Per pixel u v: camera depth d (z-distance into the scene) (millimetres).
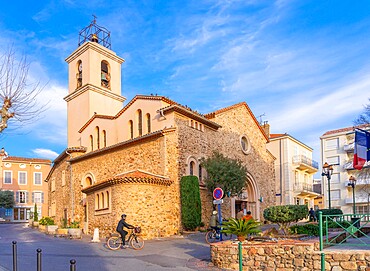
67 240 22719
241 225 14578
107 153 29578
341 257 11492
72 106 37031
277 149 48688
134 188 22500
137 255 15938
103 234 24078
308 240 13664
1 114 11977
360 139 15016
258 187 34719
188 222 23719
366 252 11219
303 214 16219
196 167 26562
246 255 13109
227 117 31703
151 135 25500
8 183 60094
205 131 28438
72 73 38062
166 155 24984
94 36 37375
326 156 58188
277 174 48125
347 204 54938
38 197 62281
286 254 12469
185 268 13195
